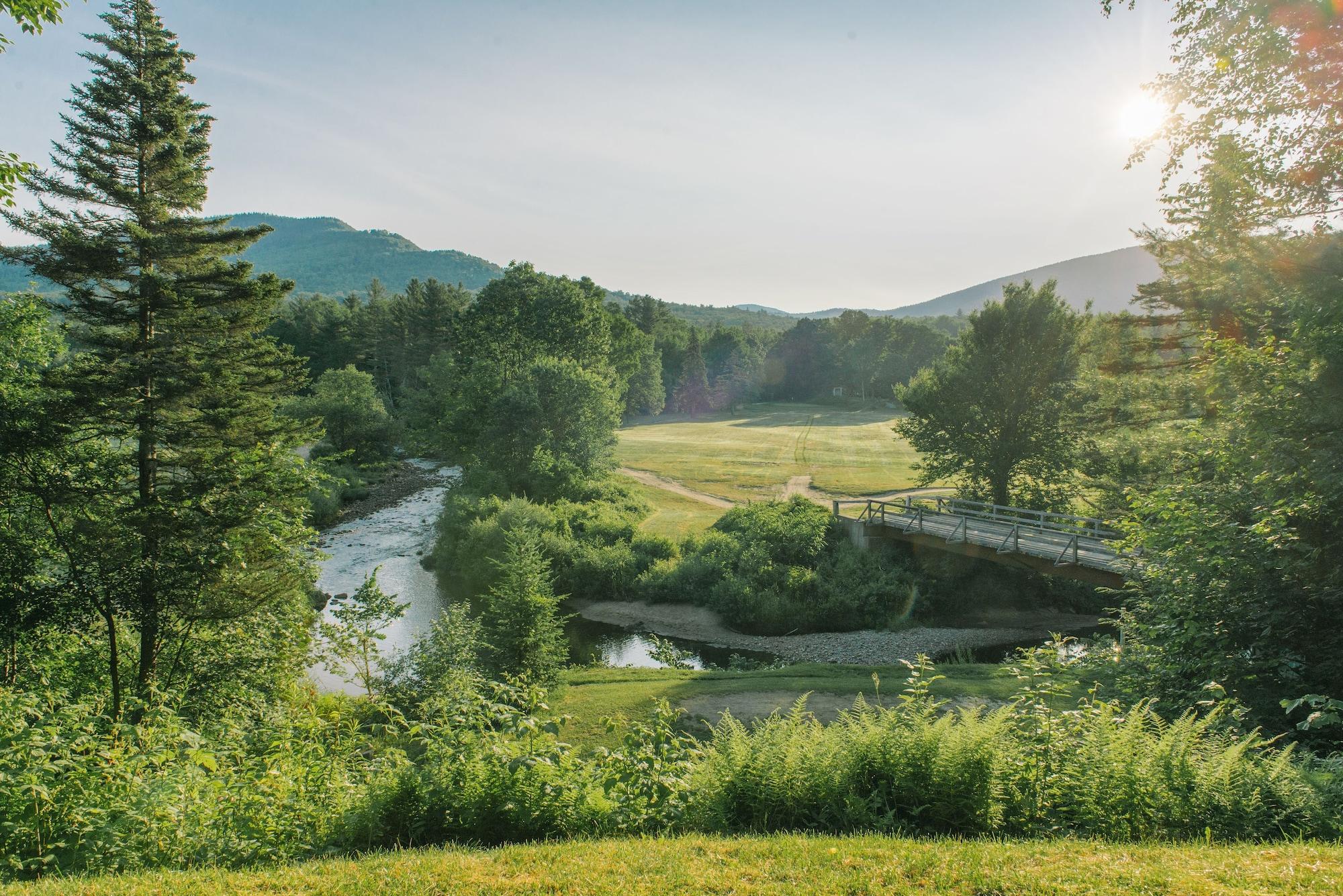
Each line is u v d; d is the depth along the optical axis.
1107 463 29.33
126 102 15.02
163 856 6.27
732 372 131.88
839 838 6.35
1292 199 14.22
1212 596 10.35
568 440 48.75
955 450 35.09
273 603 16.22
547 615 18.47
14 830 6.13
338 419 63.88
